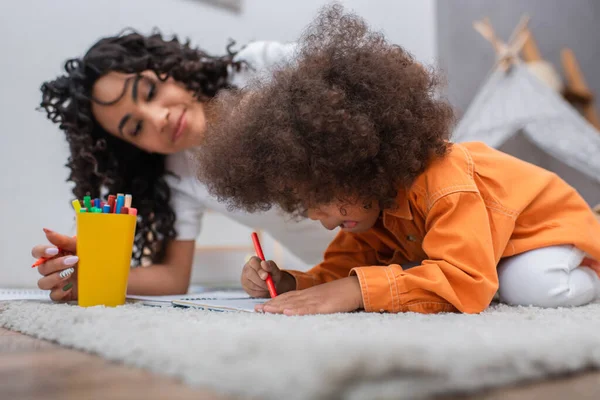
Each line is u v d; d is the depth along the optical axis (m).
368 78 0.75
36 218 1.94
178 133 1.26
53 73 2.00
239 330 0.49
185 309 0.76
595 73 2.67
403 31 2.82
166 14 2.24
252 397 0.31
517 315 0.67
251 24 2.46
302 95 0.73
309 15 2.63
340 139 0.71
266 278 0.89
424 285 0.71
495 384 0.34
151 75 1.25
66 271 0.89
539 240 0.88
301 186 0.74
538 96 1.81
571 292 0.86
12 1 1.93
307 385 0.29
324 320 0.59
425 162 0.79
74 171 1.33
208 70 1.35
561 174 2.54
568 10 2.72
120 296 0.84
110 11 2.12
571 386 0.36
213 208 1.45
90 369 0.42
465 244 0.73
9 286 1.86
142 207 1.37
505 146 2.43
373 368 0.31
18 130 1.92
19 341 0.59
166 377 0.38
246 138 0.75
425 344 0.38
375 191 0.75
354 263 1.03
